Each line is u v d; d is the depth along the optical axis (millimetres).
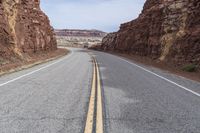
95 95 8734
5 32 20203
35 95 8461
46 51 38906
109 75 14805
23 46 24812
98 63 24312
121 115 6371
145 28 40344
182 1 30562
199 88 11211
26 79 12109
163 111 6930
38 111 6477
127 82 12227
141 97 8750
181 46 24516
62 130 5082
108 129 5246
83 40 158625
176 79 14172
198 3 26656
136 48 42406
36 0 40156
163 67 22984
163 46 29016
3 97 7996
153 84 11875
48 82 11383
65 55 40156
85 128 5230
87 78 13172
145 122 5852
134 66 22203
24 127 5215
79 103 7473
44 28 39906
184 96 9219
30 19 31328
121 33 60062
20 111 6426
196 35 22891
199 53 21156
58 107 6934
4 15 20875
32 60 23359
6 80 11656
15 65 17625
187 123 5887
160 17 33875
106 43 75500
